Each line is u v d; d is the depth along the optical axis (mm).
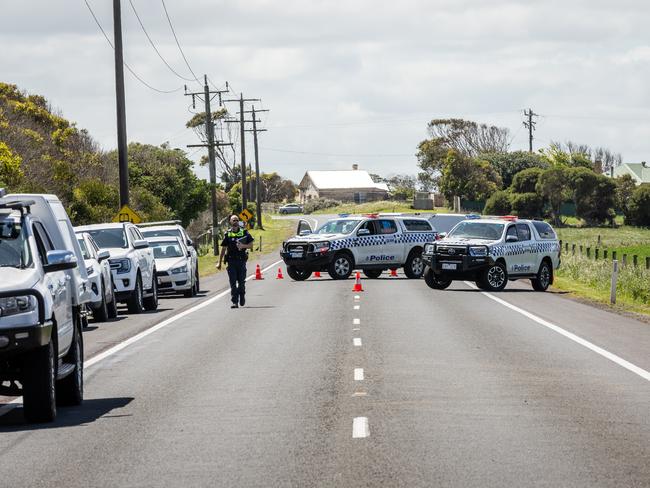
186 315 40062
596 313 40438
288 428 16922
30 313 17422
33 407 17906
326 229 65375
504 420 17516
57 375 18609
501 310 40906
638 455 14695
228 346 29172
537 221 55844
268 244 127312
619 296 52406
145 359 26703
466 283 60062
